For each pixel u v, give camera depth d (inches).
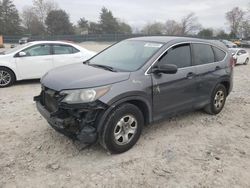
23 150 161.8
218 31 3034.0
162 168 147.5
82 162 150.8
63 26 3184.1
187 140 181.9
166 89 175.8
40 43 347.9
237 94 318.7
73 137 149.5
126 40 215.2
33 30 3132.4
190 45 199.6
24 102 260.2
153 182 135.6
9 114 223.0
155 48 181.0
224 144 178.9
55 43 357.4
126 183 134.3
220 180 138.9
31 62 339.0
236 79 436.5
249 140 186.5
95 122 146.4
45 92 160.6
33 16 3147.1
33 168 144.2
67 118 145.4
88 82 146.4
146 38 204.4
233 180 139.3
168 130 196.7
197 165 151.7
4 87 327.6
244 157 162.9
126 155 159.2
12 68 328.8
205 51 212.8
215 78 216.7
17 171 141.2
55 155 157.0
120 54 193.0
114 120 149.9
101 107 144.6
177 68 174.6
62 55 358.3
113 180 136.3
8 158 152.6
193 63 198.5
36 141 173.0
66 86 146.5
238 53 653.3
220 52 229.0
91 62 197.5
